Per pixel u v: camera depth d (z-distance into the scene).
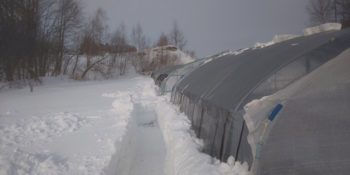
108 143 5.09
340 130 2.50
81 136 5.70
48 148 4.97
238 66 5.66
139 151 5.24
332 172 2.42
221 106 4.17
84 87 19.36
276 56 4.70
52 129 6.34
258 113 2.83
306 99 2.62
